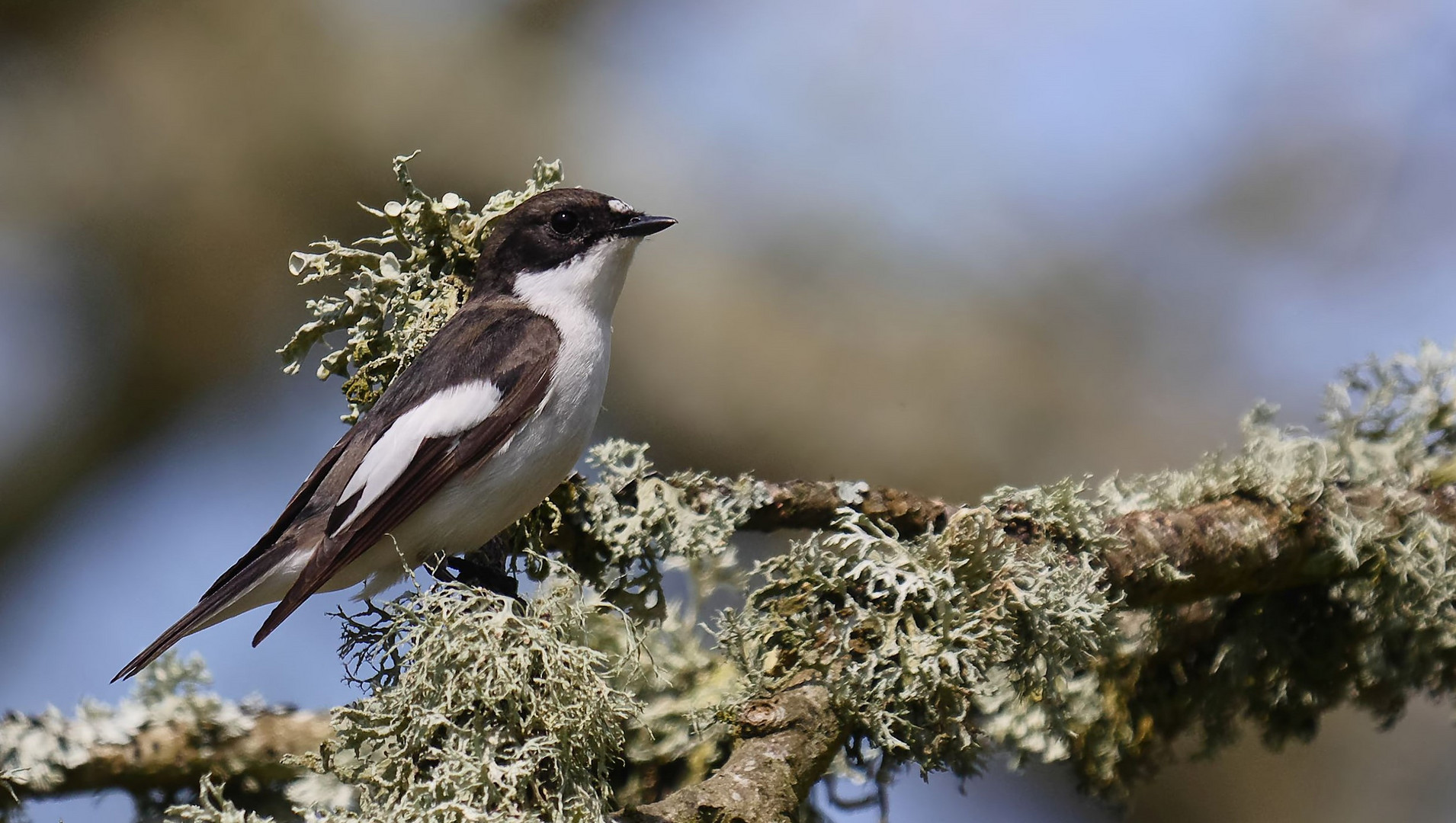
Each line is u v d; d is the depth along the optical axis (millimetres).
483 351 9156
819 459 14594
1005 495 8641
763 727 7367
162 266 14766
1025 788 13820
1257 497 9359
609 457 9227
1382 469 10039
